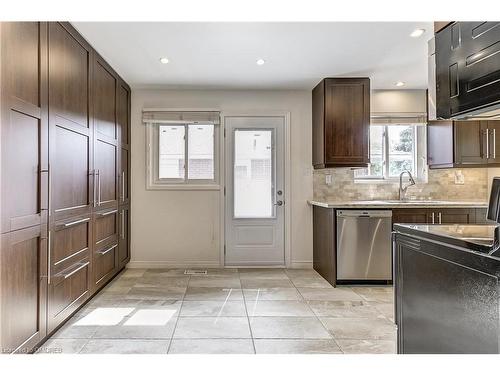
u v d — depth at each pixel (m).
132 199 4.82
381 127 4.96
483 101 1.70
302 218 4.90
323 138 4.35
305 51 3.47
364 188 4.88
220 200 4.89
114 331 2.73
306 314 3.12
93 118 3.34
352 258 3.98
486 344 1.39
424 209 3.99
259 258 4.92
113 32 3.01
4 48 1.90
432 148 4.57
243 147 4.91
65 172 2.72
